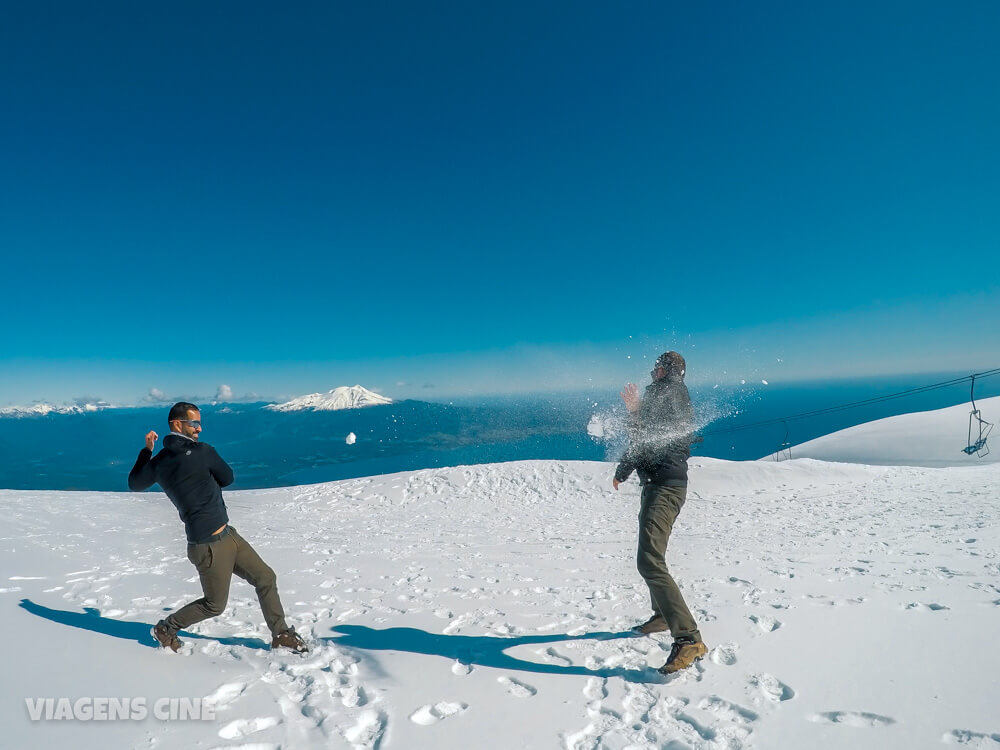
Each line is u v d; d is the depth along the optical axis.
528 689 2.88
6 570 5.50
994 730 2.24
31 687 2.79
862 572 5.24
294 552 7.93
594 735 2.40
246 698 2.75
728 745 2.27
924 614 3.67
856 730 2.32
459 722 2.51
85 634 3.62
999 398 57.72
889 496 15.76
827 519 11.32
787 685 2.78
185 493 3.28
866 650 3.13
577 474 20.88
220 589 3.38
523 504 18.69
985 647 3.04
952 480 19.19
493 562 7.05
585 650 3.45
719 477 22.34
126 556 6.83
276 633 3.44
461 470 21.56
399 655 3.38
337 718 2.54
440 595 5.04
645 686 2.88
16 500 14.69
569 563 6.96
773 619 3.80
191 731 2.38
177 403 3.42
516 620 4.17
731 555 6.95
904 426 54.81
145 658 3.26
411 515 16.39
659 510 3.40
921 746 2.18
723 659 3.18
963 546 6.43
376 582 5.67
